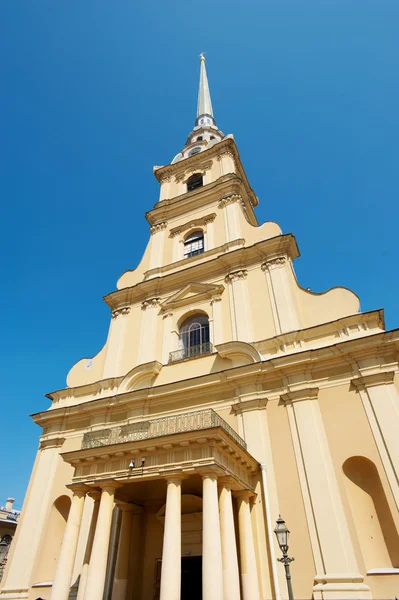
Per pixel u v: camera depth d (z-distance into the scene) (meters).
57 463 16.55
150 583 12.36
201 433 10.28
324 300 15.76
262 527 11.48
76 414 17.44
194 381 15.34
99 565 9.82
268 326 15.94
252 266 18.28
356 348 13.12
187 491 12.64
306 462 11.99
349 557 10.23
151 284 20.59
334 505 11.05
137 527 13.41
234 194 22.45
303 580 10.36
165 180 27.33
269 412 13.57
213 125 36.31
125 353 18.86
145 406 16.02
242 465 11.85
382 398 12.06
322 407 12.88
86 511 14.30
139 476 10.63
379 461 11.25
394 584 9.70
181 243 22.33
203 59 45.06
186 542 12.42
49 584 13.54
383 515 10.91
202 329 17.88
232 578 9.09
